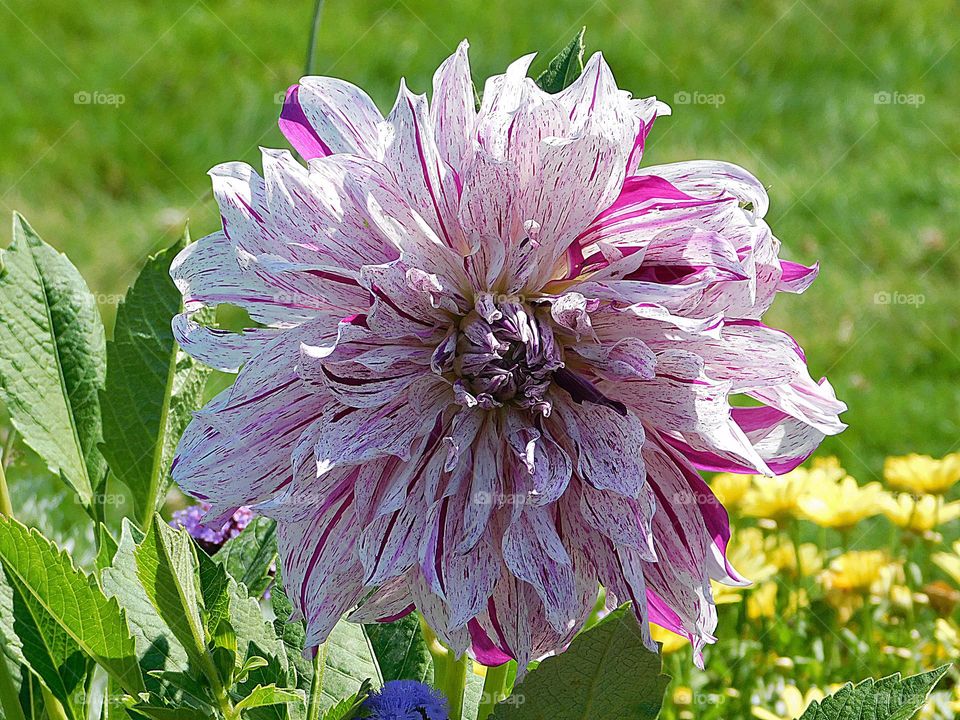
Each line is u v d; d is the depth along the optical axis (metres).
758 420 0.63
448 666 0.66
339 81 0.63
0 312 0.70
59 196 1.95
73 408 0.71
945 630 0.89
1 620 0.66
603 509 0.61
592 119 0.59
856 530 1.25
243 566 0.74
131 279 1.74
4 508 0.69
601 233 0.62
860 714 0.65
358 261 0.61
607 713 0.61
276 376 0.61
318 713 0.64
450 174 0.61
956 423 1.57
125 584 0.66
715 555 0.63
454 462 0.61
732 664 0.93
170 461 0.71
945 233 1.95
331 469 0.61
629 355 0.60
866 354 1.68
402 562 0.61
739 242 0.60
